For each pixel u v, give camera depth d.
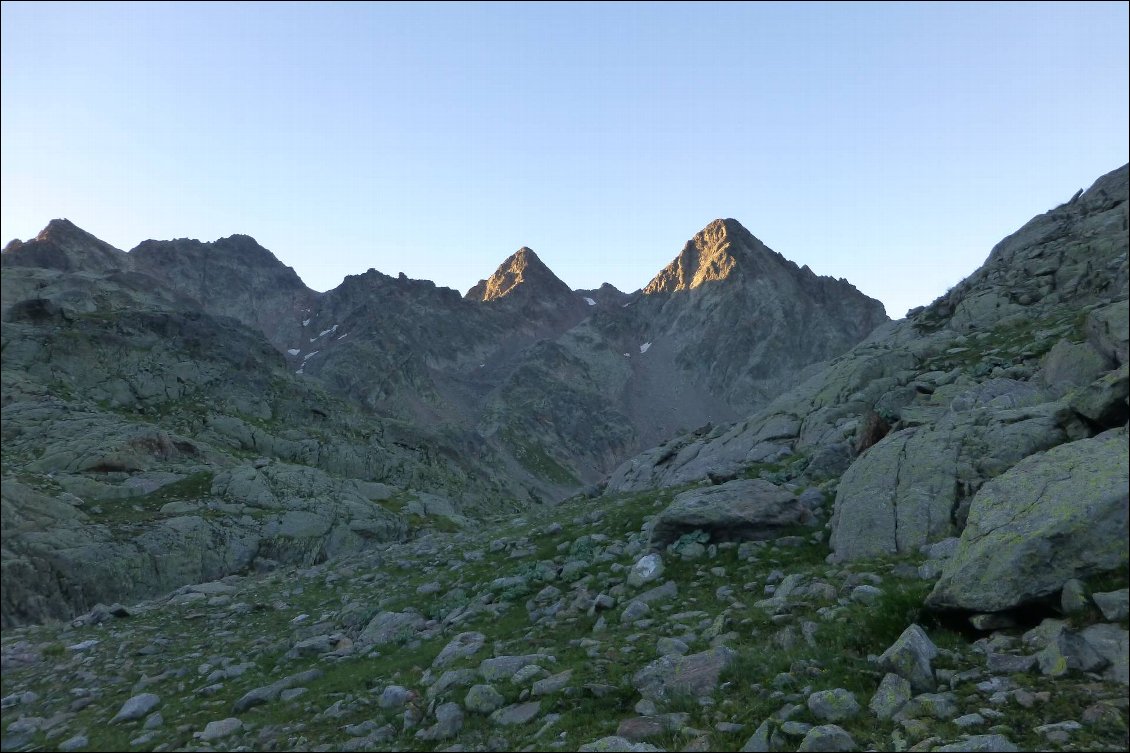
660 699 10.39
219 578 46.25
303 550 53.94
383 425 130.75
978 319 42.75
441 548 36.66
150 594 42.06
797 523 20.67
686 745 8.83
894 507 18.11
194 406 96.25
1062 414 17.75
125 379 93.69
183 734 13.42
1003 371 29.88
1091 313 24.45
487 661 13.53
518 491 180.38
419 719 12.11
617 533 26.91
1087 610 9.57
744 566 18.56
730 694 10.19
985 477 17.55
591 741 9.43
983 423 19.88
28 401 74.69
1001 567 10.75
